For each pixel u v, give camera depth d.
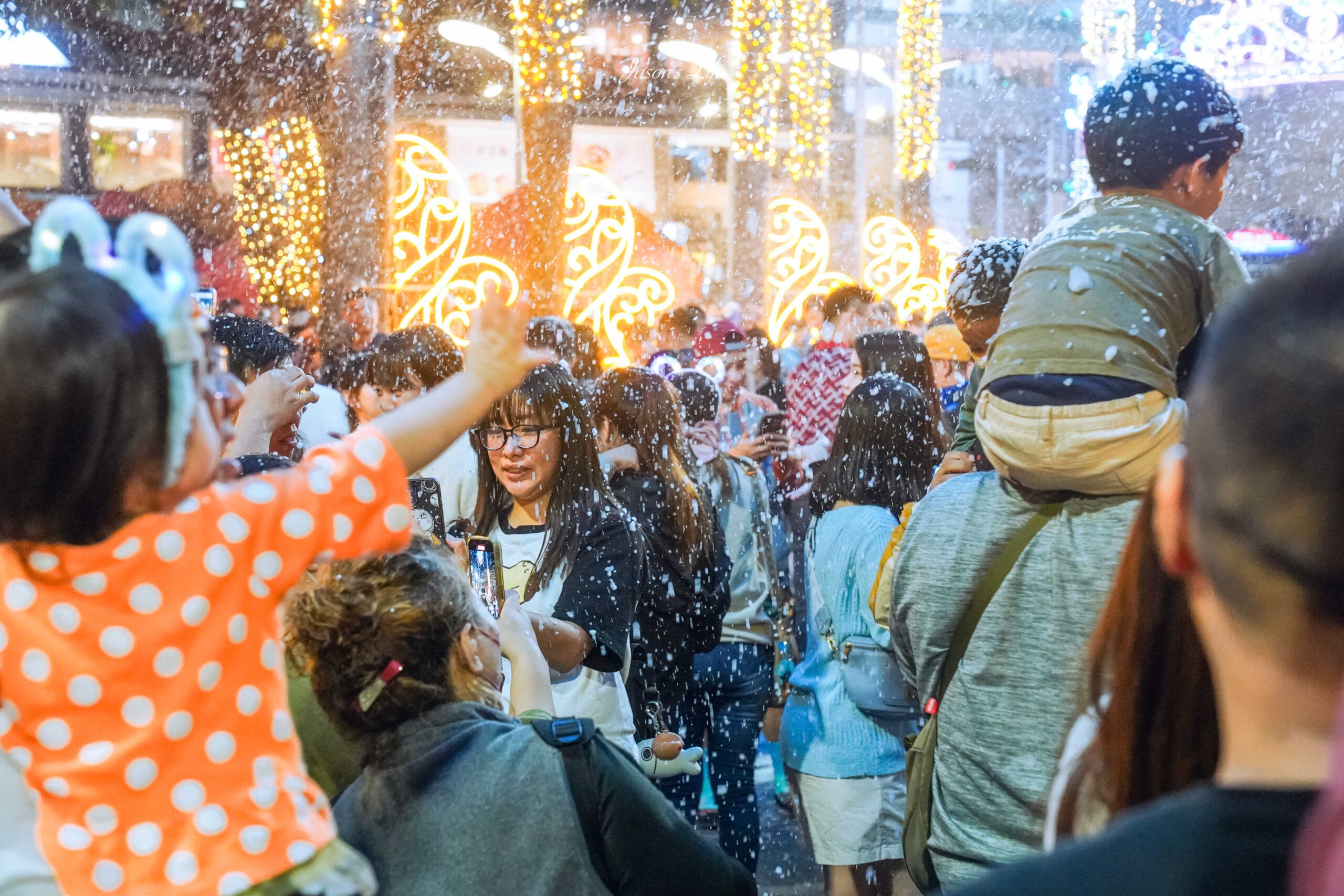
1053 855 0.76
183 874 1.20
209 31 15.65
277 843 1.25
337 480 1.32
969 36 25.27
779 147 19.41
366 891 1.32
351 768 1.86
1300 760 0.71
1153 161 2.11
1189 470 0.73
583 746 1.69
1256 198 17.80
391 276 11.04
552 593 2.82
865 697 3.22
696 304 8.12
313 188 15.29
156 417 1.15
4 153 17.30
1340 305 0.66
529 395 2.79
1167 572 1.10
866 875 3.37
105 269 1.18
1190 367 2.16
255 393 2.53
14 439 1.12
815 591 3.39
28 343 1.12
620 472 3.44
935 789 2.29
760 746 5.70
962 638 2.18
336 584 1.67
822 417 6.42
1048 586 2.09
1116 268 2.02
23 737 1.21
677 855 1.72
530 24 10.87
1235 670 0.74
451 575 1.73
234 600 1.24
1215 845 0.70
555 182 11.12
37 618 1.19
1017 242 2.84
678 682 3.48
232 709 1.24
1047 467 2.01
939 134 25.38
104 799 1.19
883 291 15.45
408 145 12.62
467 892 1.62
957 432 2.90
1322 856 0.62
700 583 3.45
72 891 1.20
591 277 13.52
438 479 3.57
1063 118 25.47
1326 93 17.38
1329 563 0.65
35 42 17.16
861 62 20.92
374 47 10.67
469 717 1.72
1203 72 2.13
